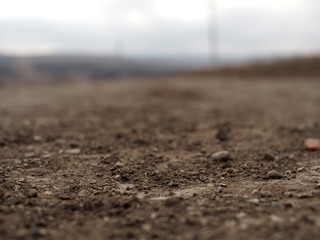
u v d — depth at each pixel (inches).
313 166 20.9
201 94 55.2
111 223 16.0
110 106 41.3
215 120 32.1
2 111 35.9
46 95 55.6
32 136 26.3
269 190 18.2
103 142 25.3
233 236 15.2
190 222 15.9
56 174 20.1
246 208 16.7
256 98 50.4
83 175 20.0
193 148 24.1
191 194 18.1
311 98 49.5
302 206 16.6
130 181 19.4
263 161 21.7
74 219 16.2
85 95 54.8
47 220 16.1
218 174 20.2
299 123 30.6
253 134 26.7
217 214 16.4
